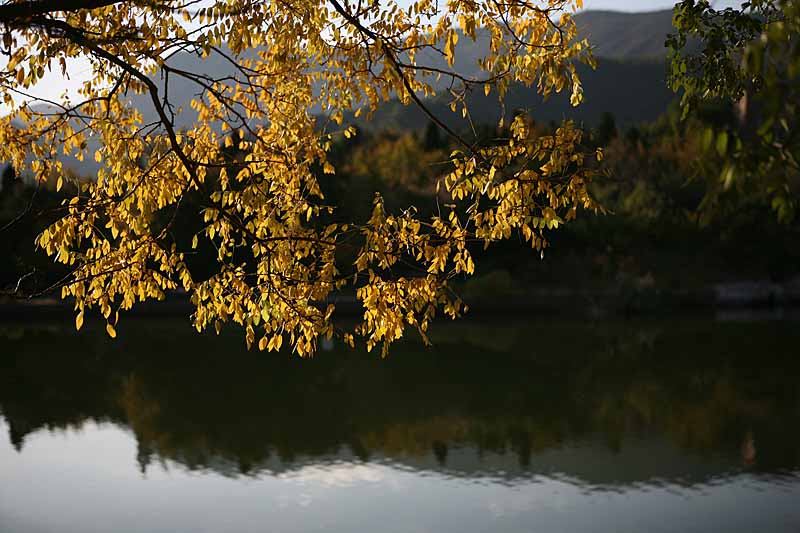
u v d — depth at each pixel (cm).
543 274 6097
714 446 1914
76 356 3312
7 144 582
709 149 278
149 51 547
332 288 555
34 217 549
